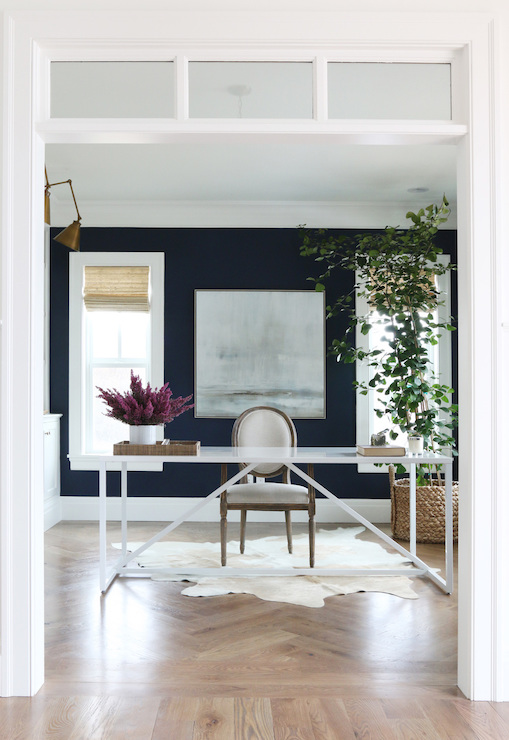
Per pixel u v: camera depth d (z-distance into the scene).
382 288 5.71
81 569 4.62
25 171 2.73
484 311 2.75
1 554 2.72
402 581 4.35
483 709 2.63
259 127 2.76
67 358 6.36
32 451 2.74
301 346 6.34
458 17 2.74
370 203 6.27
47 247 6.32
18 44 2.72
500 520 2.75
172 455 4.13
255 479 6.19
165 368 6.36
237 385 6.32
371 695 2.73
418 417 5.80
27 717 2.53
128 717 2.53
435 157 5.06
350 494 6.36
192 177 5.55
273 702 2.66
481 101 2.75
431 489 5.48
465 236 2.80
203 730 2.43
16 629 2.72
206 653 3.15
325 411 6.33
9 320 2.73
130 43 2.73
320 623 3.56
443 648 3.23
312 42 2.73
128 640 3.32
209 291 6.32
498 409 2.75
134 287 6.35
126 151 4.90
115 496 6.38
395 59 2.79
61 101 2.78
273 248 6.35
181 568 4.49
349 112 2.78
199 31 2.72
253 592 4.09
